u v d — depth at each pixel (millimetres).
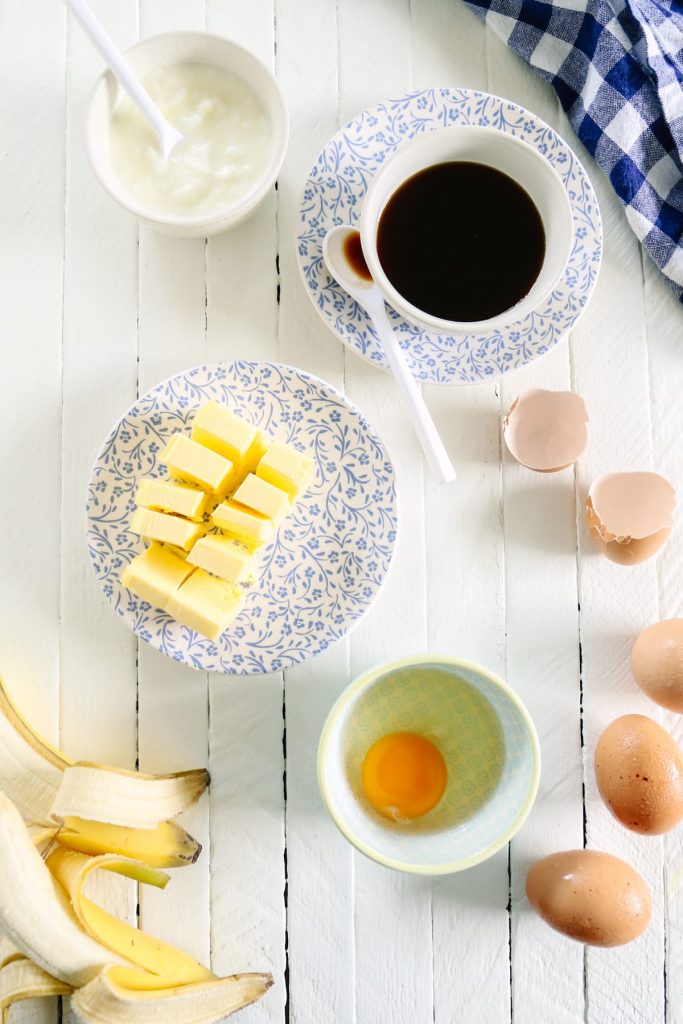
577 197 748
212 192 743
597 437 790
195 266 789
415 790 777
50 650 784
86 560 788
